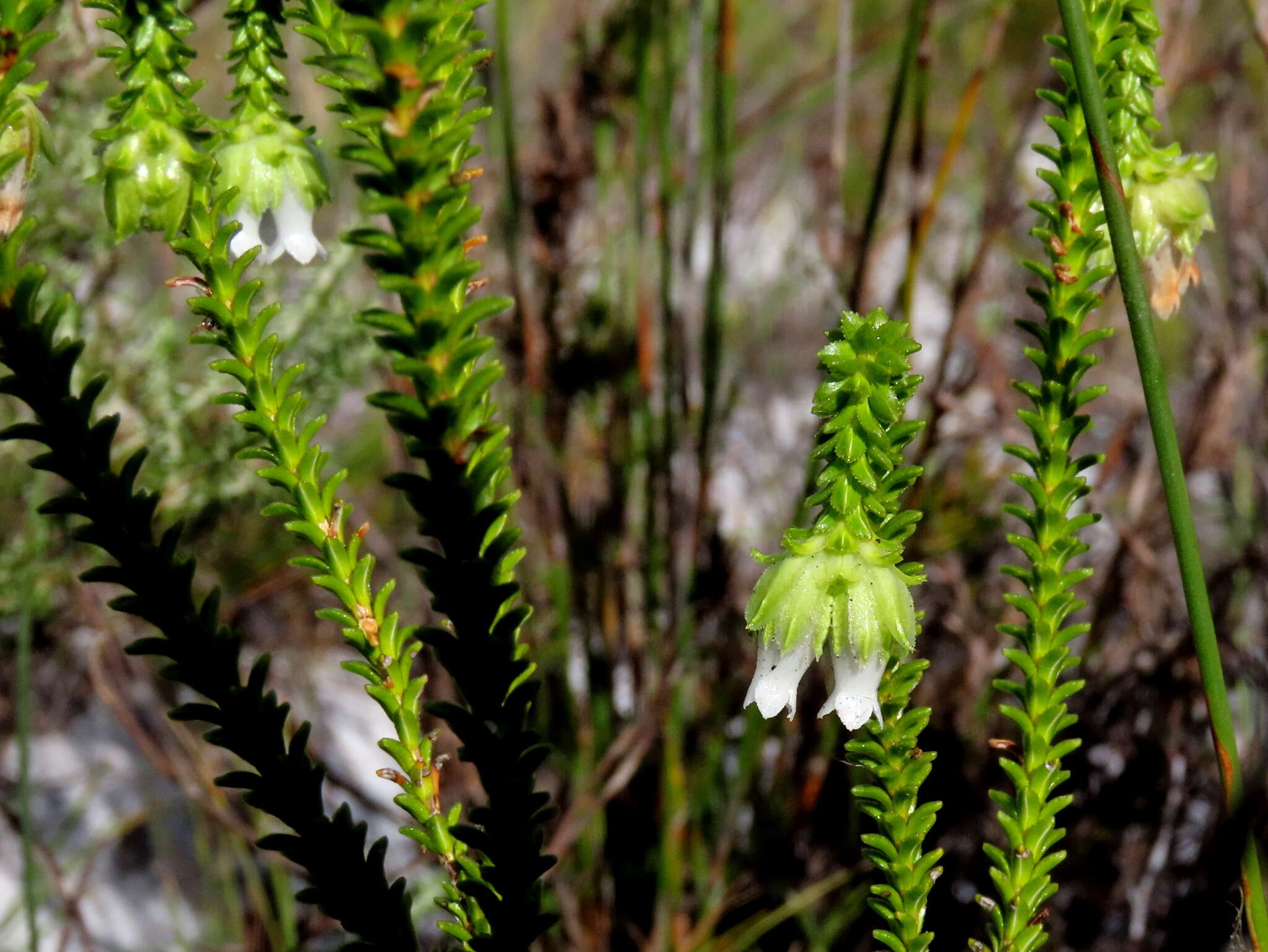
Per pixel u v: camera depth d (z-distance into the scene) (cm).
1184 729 67
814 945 65
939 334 102
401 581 84
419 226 35
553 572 71
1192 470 81
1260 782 39
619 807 72
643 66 69
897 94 55
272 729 39
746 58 129
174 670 38
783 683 38
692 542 73
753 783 73
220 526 83
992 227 77
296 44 94
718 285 68
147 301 92
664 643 70
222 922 75
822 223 92
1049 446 40
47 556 77
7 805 71
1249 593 83
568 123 77
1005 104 112
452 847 40
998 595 78
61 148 70
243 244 39
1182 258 41
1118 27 40
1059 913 66
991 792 41
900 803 40
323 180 39
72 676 87
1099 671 70
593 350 78
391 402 36
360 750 85
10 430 37
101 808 81
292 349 71
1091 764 67
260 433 39
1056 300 40
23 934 72
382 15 35
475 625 37
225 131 39
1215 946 43
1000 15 65
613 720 75
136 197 38
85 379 72
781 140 125
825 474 38
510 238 69
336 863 39
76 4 68
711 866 74
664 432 71
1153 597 76
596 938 69
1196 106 106
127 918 75
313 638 90
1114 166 39
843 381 38
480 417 36
